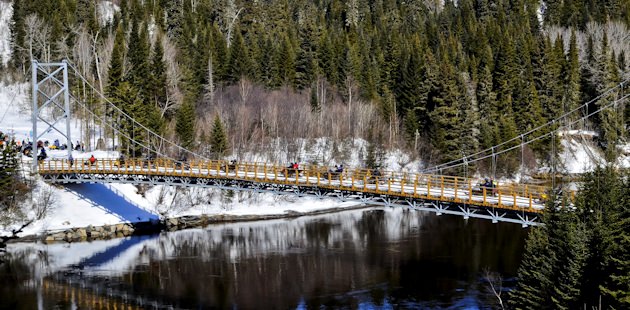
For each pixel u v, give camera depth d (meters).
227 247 61.34
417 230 67.19
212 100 103.31
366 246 59.69
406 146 102.06
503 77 104.25
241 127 96.25
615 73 104.81
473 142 92.69
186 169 66.88
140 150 87.12
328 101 111.75
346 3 152.50
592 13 141.62
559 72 110.69
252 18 139.88
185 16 130.25
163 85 96.50
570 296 33.72
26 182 67.62
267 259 55.53
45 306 43.12
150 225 72.44
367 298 43.31
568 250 35.38
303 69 116.25
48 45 111.06
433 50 129.00
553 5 157.25
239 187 58.53
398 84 112.88
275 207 83.69
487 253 54.53
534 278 38.91
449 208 46.34
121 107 87.06
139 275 51.03
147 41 107.19
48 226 65.94
